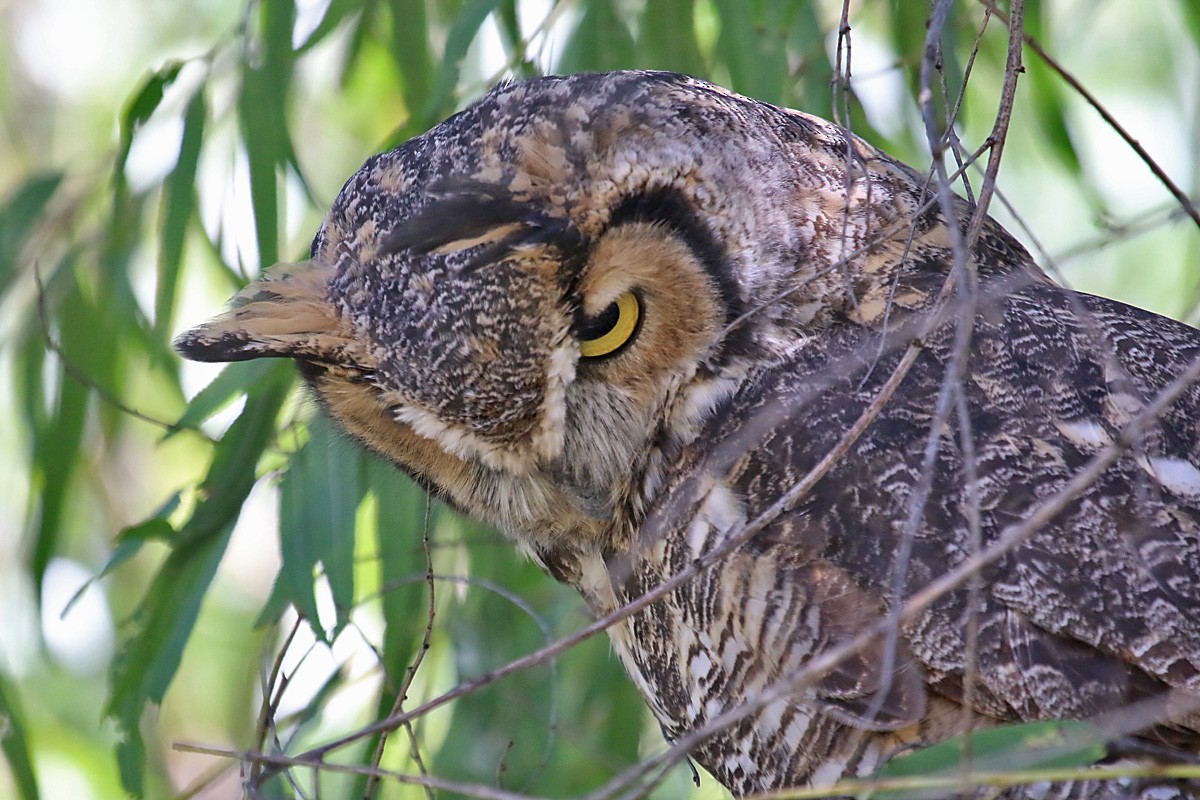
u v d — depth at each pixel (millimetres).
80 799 5395
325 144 5395
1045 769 4922
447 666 5281
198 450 5480
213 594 5875
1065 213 5465
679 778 5199
